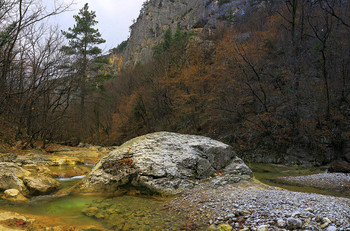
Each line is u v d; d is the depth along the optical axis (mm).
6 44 12234
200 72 22359
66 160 10641
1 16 10750
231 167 7328
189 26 80375
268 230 3299
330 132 14789
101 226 3766
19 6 10953
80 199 5270
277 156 15398
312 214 3627
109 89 39406
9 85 13320
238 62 18172
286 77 17594
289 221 3348
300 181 8641
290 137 15633
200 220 3969
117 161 6352
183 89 23859
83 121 26516
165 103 26500
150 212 4430
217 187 5902
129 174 5938
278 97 17859
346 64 16734
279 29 25469
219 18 60375
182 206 4703
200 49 26016
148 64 39594
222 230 3504
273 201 4426
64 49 15883
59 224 3775
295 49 18484
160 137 7531
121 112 32625
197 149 7113
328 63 18156
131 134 30125
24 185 5668
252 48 19344
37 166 9359
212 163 7070
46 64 14672
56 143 19188
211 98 20328
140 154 6469
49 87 15469
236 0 63656
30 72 14125
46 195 5547
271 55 21328
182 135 8148
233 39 20406
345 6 19594
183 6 92688
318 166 13523
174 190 5629
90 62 19516
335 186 7613
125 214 4324
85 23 31078
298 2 20812
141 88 30031
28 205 4754
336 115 15258
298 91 16703
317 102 16469
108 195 5625
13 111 13992
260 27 34969
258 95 18812
